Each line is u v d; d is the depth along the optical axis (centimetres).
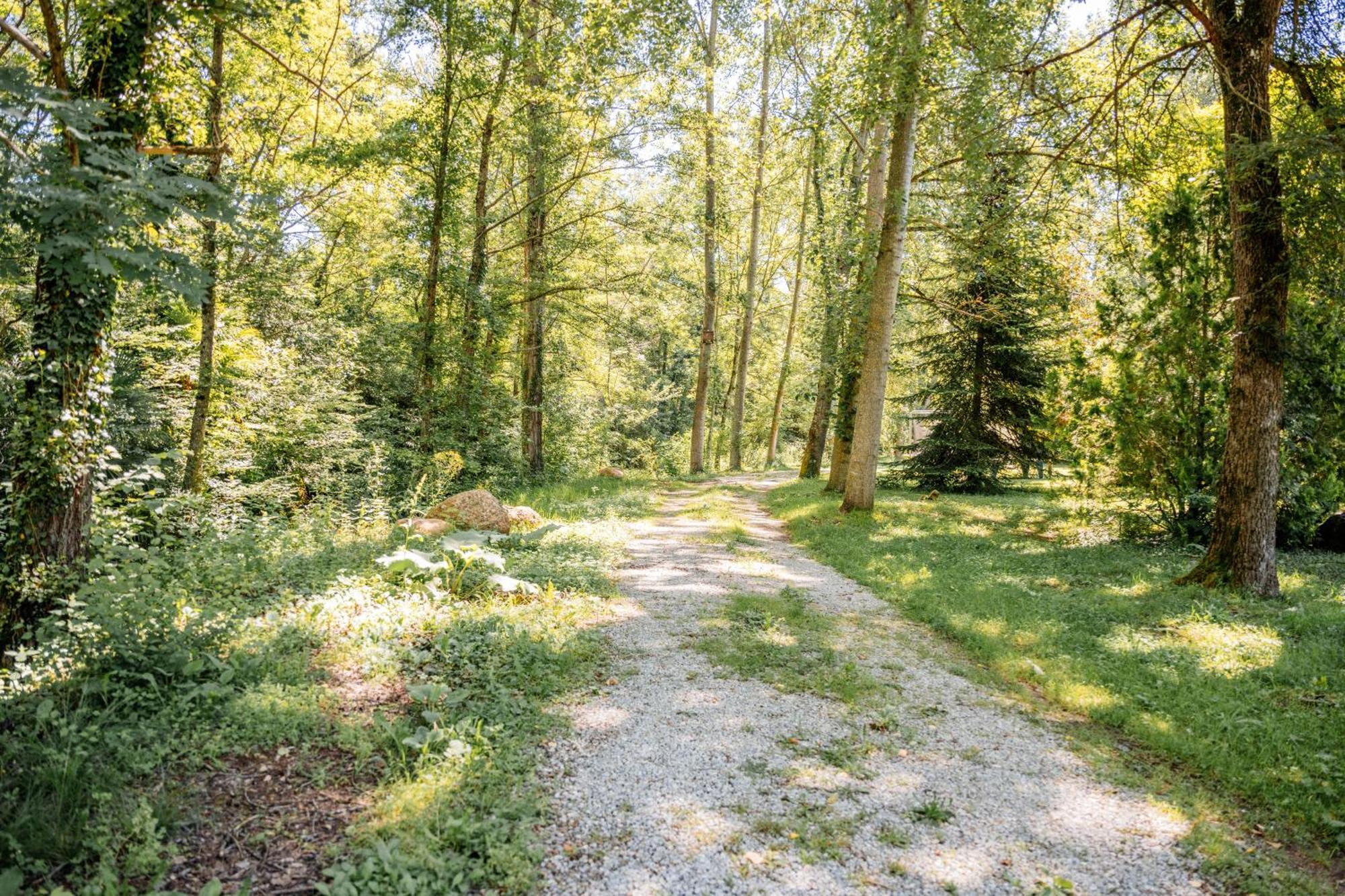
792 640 702
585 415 2836
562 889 330
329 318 1586
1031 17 1116
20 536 560
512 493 1759
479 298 1636
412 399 1712
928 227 1559
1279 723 511
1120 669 628
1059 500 1638
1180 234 1209
